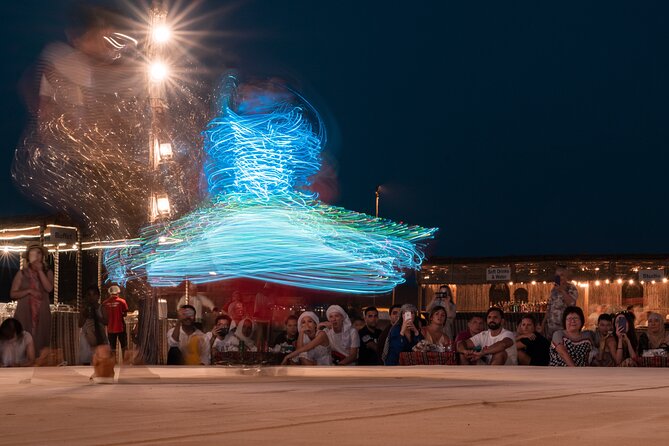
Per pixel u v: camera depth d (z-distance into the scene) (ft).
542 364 34.76
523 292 92.02
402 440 7.15
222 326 28.89
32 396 12.74
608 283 88.17
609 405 11.14
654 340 36.99
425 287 95.86
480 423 8.64
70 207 19.51
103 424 8.48
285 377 20.07
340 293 60.03
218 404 11.00
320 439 7.18
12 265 64.54
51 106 18.85
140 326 23.39
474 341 34.88
